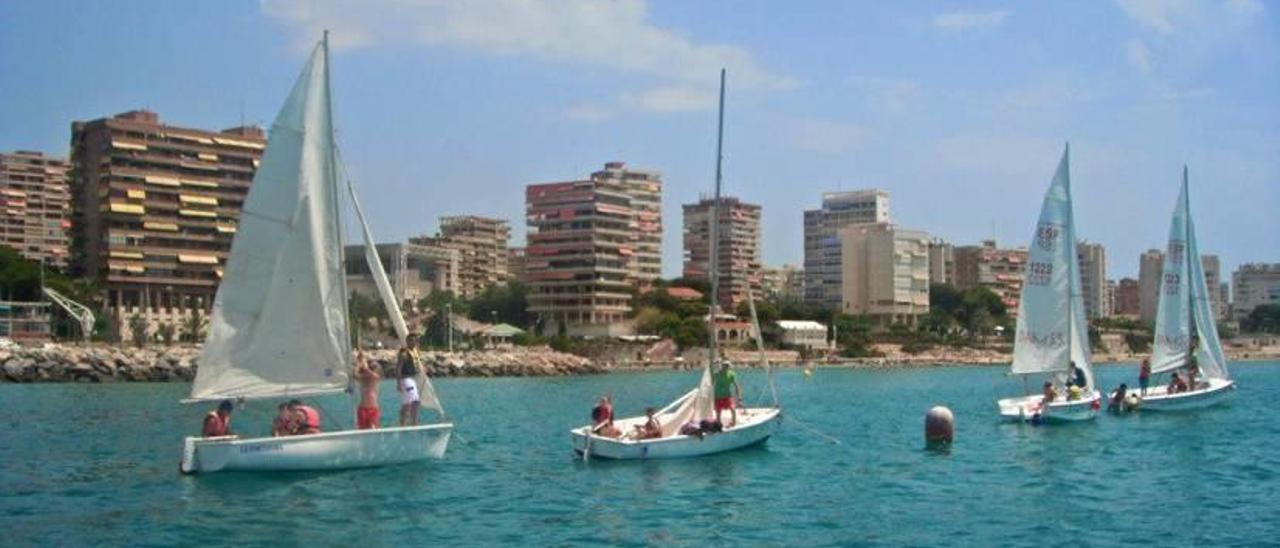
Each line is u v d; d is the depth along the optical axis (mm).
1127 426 53656
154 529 26906
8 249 166125
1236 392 93812
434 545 25953
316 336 35062
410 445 35938
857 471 38125
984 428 53562
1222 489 34250
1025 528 28156
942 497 32906
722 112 44750
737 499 32312
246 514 28688
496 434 53000
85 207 172375
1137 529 27969
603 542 26500
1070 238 56688
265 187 34406
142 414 63188
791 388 115000
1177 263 64312
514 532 27438
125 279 168625
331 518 28453
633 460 39281
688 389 115250
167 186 172250
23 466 37406
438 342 197000
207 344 33719
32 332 148875
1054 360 56281
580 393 104688
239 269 34125
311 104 35062
